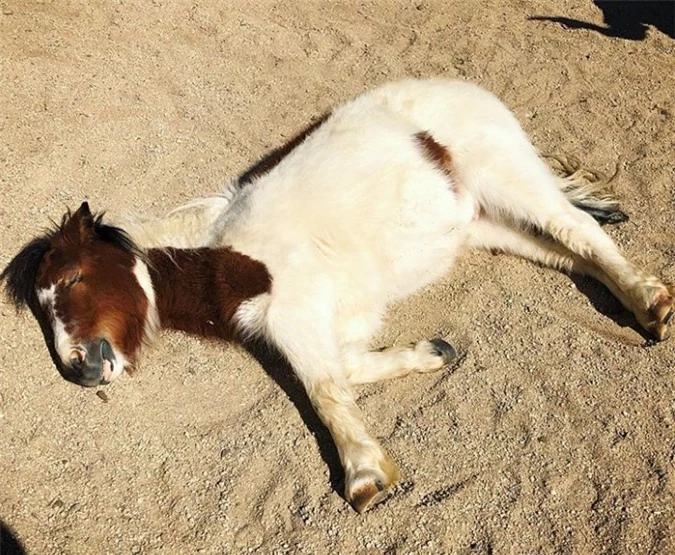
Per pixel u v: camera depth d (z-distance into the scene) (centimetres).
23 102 233
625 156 213
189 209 179
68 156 217
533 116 230
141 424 158
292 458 150
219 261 159
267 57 262
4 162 212
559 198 179
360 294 165
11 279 176
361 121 178
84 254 158
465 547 134
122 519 143
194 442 154
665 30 275
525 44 265
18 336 172
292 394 162
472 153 179
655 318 162
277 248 160
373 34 274
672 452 144
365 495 138
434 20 282
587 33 271
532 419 152
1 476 149
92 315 154
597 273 176
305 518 140
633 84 242
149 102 240
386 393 160
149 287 165
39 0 281
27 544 138
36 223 196
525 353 165
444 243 177
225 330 165
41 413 159
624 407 152
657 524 133
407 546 134
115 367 157
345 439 145
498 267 187
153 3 288
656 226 191
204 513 143
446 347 164
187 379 167
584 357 162
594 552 131
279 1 294
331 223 164
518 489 141
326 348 154
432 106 182
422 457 148
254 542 138
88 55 257
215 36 272
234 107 239
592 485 141
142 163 218
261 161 205
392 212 168
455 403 156
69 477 149
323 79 251
